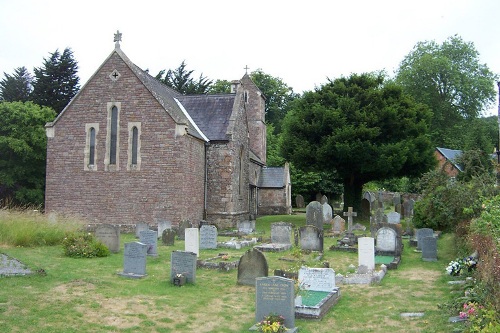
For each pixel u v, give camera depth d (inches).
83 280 509.0
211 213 1206.9
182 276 514.6
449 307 404.2
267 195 1770.4
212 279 555.5
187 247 727.7
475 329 279.1
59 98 1979.6
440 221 941.2
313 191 2133.4
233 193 1226.0
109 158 1077.1
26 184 1555.1
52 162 1096.2
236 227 1243.8
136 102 1073.5
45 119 1504.7
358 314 417.7
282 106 3132.4
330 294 454.0
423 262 708.0
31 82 2018.9
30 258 645.3
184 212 1058.7
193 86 2486.5
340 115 1304.1
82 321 372.8
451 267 586.6
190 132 1090.1
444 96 2400.3
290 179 1967.3
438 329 359.3
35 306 402.9
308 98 1422.2
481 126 2230.6
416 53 2500.0
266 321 356.2
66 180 1088.2
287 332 352.8
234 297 471.5
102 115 1083.3
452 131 2361.0
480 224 469.7
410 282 557.0
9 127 1433.3
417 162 1325.0
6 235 750.5
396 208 1529.3
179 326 375.9
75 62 2039.9
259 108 1852.9
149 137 1064.8
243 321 391.9
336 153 1264.8
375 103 1336.1
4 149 1444.4
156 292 479.8
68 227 817.5
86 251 683.4
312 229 783.7
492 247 377.7
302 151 1310.3
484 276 359.6
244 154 1378.0
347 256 760.3
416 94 2377.0
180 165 1051.3
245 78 1870.1
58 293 450.9
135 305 427.2
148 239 719.7
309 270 478.6
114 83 1083.9
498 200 522.9
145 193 1059.9
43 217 850.8
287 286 365.1
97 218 1071.0
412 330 368.5
